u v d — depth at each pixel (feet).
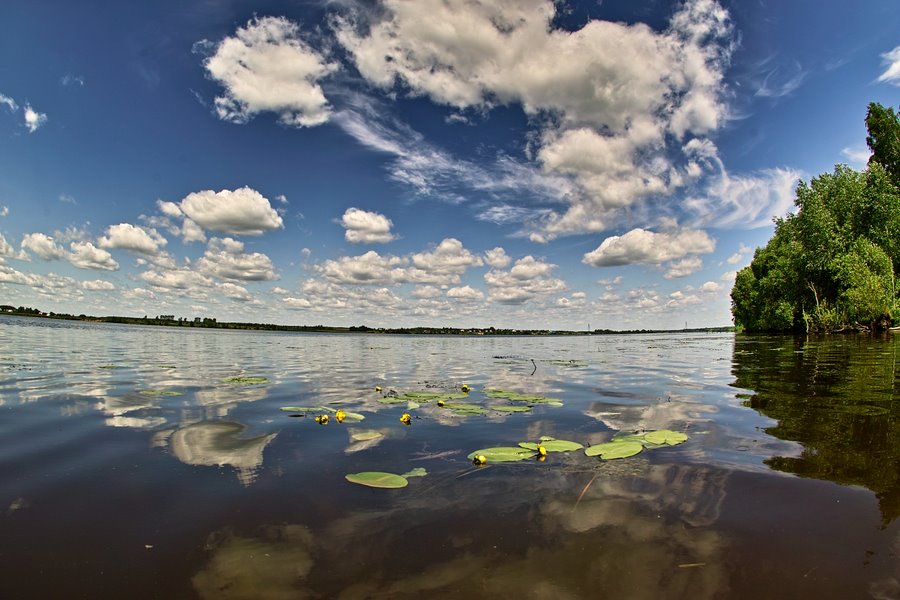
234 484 11.76
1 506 10.32
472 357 67.10
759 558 8.11
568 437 16.65
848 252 104.17
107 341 85.61
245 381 31.83
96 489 11.35
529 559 8.14
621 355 68.44
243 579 7.51
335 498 10.88
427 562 8.07
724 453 14.21
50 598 6.97
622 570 7.76
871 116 115.96
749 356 55.57
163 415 19.83
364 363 53.01
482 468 13.08
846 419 18.84
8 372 33.71
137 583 7.41
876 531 9.06
